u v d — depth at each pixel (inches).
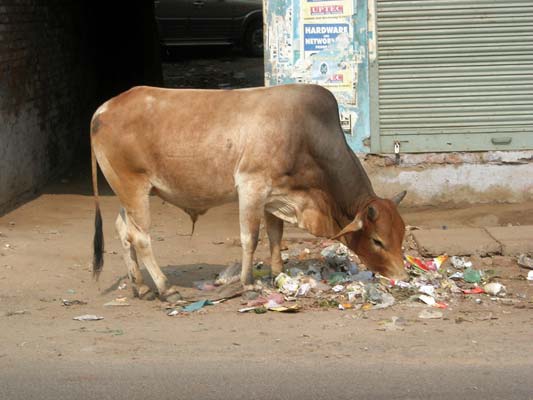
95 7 642.2
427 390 282.4
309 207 345.7
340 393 281.6
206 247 403.5
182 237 415.8
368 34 428.8
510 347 304.0
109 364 298.2
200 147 340.2
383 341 309.3
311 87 343.9
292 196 344.2
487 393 280.5
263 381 287.4
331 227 348.2
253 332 317.4
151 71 695.7
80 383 288.2
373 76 432.1
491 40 431.8
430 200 438.6
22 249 395.2
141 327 324.2
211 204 349.4
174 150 341.4
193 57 880.3
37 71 494.6
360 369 292.8
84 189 496.7
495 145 436.5
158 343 311.0
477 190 438.0
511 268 374.0
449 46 432.1
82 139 580.1
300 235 406.6
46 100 506.6
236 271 365.7
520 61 433.4
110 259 391.2
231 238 413.1
